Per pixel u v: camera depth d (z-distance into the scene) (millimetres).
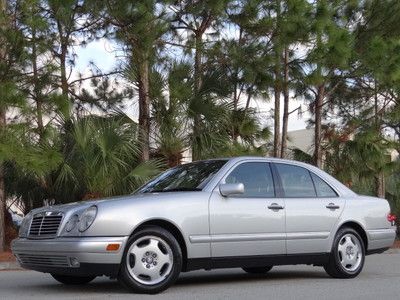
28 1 13617
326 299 7766
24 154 13086
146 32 14672
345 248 9516
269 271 10977
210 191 8352
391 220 10086
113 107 17219
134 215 7668
